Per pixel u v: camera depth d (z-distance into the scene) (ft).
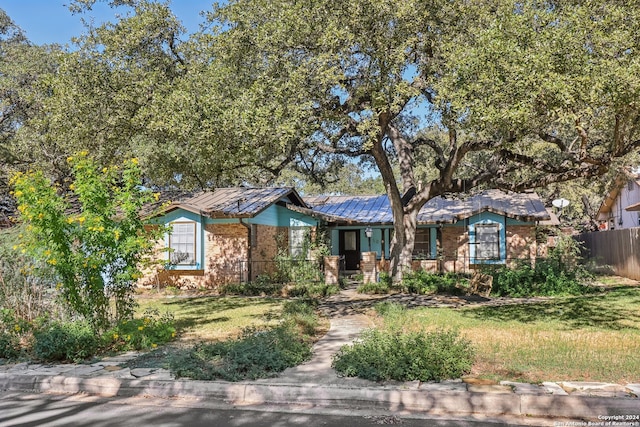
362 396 18.84
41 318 28.86
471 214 68.08
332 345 27.48
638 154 62.39
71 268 27.53
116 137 42.50
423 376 19.89
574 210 126.41
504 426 16.46
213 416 17.94
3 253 30.78
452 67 31.99
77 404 19.77
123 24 41.01
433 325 32.42
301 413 18.16
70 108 39.34
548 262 54.34
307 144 46.42
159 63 42.93
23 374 22.70
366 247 77.20
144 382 21.09
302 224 68.74
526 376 20.43
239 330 32.78
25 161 68.80
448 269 69.92
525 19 29.86
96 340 26.84
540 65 27.35
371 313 39.63
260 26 36.58
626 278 63.87
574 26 28.60
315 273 58.85
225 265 59.62
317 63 34.76
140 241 28.45
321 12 35.09
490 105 28.66
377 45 35.60
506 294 50.39
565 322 33.58
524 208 69.51
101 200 28.27
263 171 64.95
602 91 26.53
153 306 46.01
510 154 52.37
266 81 35.50
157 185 67.92
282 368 22.00
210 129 33.60
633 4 28.53
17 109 69.31
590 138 50.78
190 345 28.35
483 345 26.00
